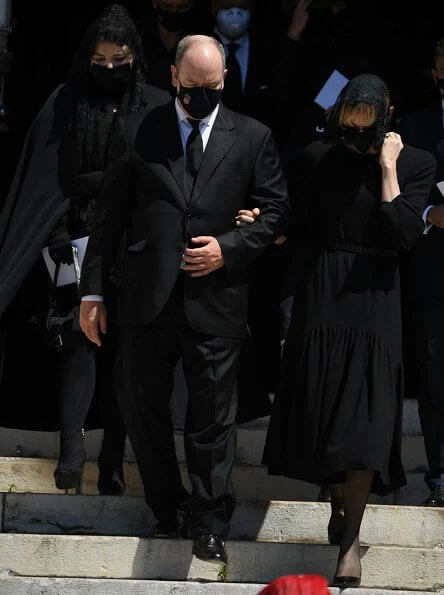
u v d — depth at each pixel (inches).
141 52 785.6
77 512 761.0
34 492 798.5
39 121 797.9
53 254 775.1
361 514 706.2
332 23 959.0
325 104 879.1
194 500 693.9
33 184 786.2
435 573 733.9
